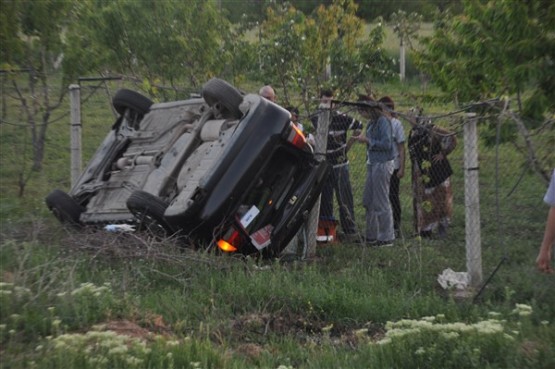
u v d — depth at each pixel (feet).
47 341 31.14
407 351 31.37
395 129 54.54
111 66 74.59
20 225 51.31
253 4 129.29
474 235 42.96
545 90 48.26
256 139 45.52
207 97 48.11
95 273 40.78
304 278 43.14
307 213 47.98
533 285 40.75
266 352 33.94
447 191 53.67
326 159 50.01
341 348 35.27
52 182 70.13
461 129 45.44
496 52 48.93
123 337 31.04
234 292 40.06
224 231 45.52
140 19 72.18
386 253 49.21
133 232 45.85
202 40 72.43
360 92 70.69
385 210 52.11
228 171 44.80
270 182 47.57
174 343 31.60
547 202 34.99
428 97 56.80
